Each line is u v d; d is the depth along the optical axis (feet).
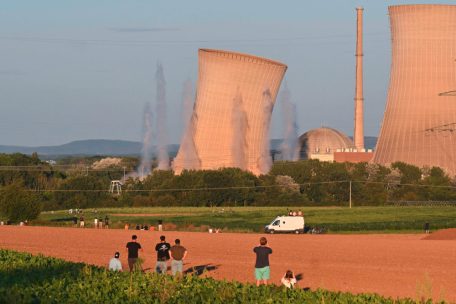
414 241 335.47
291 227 435.94
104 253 279.90
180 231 433.07
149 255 271.08
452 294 184.85
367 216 561.02
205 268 232.32
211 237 364.99
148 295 143.13
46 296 141.08
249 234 401.49
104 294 142.92
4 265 188.55
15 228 442.09
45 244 320.91
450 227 465.88
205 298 137.90
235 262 250.16
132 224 495.41
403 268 233.96
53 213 641.81
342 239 356.38
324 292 138.10
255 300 133.59
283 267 236.84
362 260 257.14
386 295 180.55
